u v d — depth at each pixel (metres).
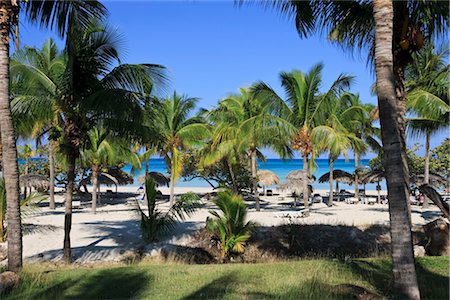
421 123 22.30
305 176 22.78
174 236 16.69
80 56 12.55
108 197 40.34
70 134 12.84
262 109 23.25
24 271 8.73
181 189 55.28
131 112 12.70
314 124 22.59
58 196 40.94
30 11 10.00
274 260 14.86
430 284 7.48
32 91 12.60
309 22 10.15
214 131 26.52
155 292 7.62
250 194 38.72
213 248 15.68
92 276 9.09
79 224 20.38
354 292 6.80
